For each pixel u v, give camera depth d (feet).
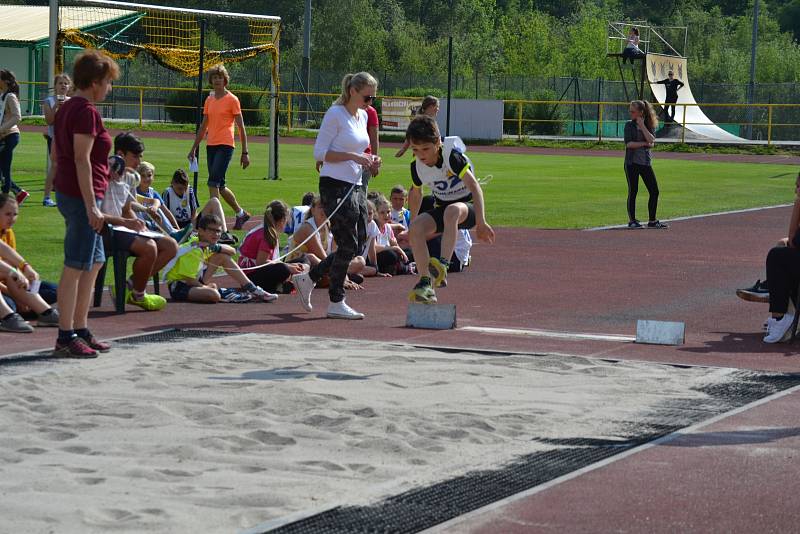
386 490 19.86
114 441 22.91
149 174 52.29
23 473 20.58
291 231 49.70
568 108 238.89
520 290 46.47
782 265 35.24
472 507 19.01
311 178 104.37
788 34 394.73
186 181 56.90
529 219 76.02
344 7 338.75
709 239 66.59
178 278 42.63
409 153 155.94
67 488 19.72
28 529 17.62
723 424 24.56
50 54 80.43
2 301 35.14
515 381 28.66
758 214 83.05
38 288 36.94
